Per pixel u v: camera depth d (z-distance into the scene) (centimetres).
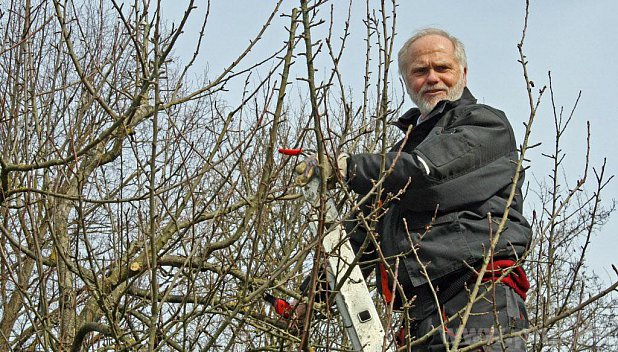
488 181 323
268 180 344
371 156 320
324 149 290
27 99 429
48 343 400
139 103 347
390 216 339
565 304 288
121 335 376
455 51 372
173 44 333
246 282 329
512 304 309
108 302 365
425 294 324
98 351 451
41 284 372
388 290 335
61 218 459
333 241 321
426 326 321
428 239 322
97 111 493
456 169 317
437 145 320
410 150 362
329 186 327
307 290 325
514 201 336
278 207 574
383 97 298
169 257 463
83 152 370
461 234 319
